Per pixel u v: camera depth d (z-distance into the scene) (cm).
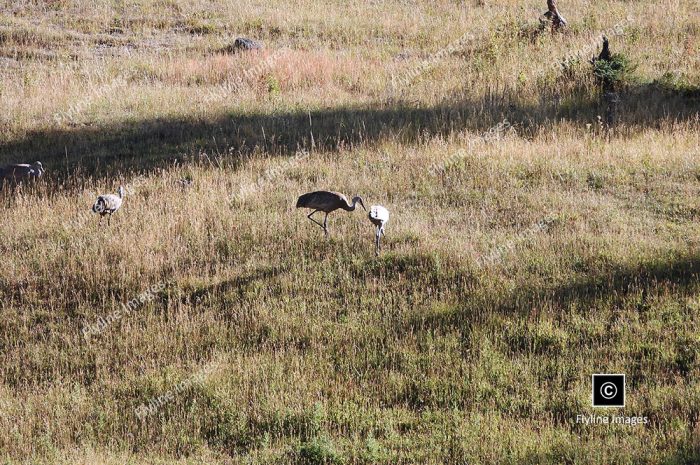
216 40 8362
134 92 6781
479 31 8344
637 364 3197
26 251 4297
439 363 3272
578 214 4350
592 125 5722
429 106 6241
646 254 3884
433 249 4022
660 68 6925
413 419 2975
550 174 4850
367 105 6375
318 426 2936
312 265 4006
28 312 3828
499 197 4616
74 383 3359
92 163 5491
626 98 6231
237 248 4191
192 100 6625
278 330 3556
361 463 2736
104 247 4212
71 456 2822
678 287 3600
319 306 3706
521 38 7662
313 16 9006
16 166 5050
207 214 4512
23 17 8862
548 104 6144
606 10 8694
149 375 3338
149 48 8188
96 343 3603
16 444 2936
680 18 8225
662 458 2664
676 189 4647
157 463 2767
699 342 3253
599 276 3741
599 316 3481
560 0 9194
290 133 5847
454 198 4653
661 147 5269
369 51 7925
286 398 3106
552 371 3195
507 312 3550
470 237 4169
